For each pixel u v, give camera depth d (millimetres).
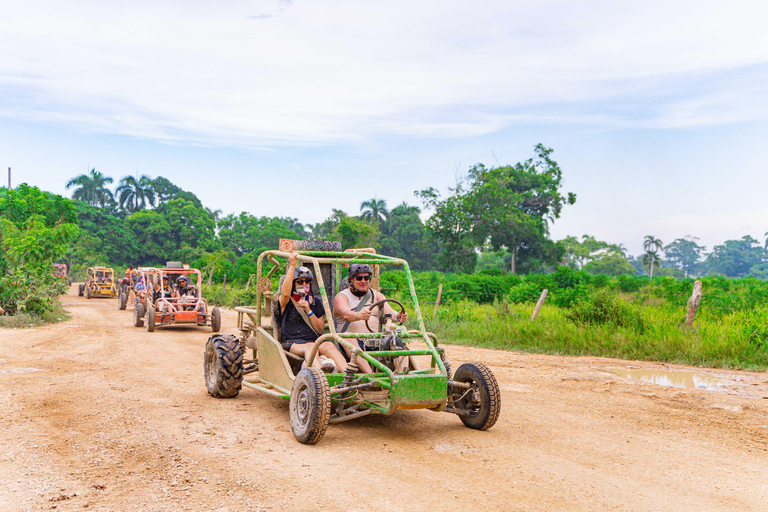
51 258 22344
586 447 5402
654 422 6430
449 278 34938
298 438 5293
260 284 7102
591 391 8133
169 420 6020
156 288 16688
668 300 23359
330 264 7465
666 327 12312
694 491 4297
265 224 112562
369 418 6340
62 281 20797
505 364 10445
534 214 74125
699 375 9414
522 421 6355
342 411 5562
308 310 6352
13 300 16891
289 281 6352
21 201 33625
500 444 5383
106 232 88500
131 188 98938
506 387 8383
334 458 4848
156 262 96438
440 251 99250
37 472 4367
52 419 5941
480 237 64375
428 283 28797
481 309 19406
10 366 9125
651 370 9859
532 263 74188
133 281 23016
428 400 5238
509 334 13234
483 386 5730
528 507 3896
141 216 93625
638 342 11555
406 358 5902
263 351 6840
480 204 64688
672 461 5035
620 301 13523
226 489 4109
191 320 15750
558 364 10430
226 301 27312
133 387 7762
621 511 3875
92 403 6703
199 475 4387
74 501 3826
